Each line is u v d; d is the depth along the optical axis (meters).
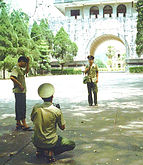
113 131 5.36
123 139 4.76
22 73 5.68
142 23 38.88
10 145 4.58
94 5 58.22
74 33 55.66
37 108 3.73
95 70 8.73
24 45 37.50
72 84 20.08
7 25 33.69
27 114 7.53
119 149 4.21
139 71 45.44
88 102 9.40
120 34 53.53
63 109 8.25
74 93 13.20
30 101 10.38
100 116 6.95
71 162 3.71
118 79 25.02
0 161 3.80
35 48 41.03
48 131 3.69
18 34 37.38
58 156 3.96
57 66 56.38
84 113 7.46
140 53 41.06
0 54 33.12
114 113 7.32
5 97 12.15
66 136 5.05
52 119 3.68
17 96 5.64
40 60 47.34
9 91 15.52
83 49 55.41
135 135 5.01
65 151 4.08
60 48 48.25
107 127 5.71
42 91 3.79
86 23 55.09
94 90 8.76
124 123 6.05
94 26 54.75
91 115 7.13
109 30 54.16
